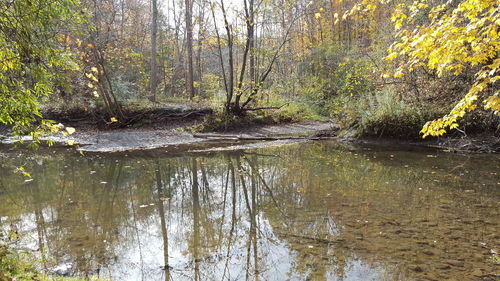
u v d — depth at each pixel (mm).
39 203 5777
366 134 11633
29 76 2967
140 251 3949
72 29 3209
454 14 2953
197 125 14750
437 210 5078
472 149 9445
